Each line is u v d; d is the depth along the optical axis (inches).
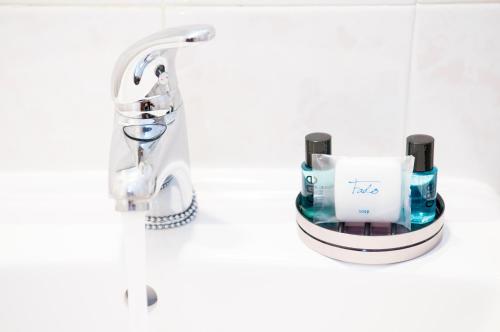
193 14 22.0
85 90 23.2
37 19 22.1
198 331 21.1
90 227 22.0
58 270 20.6
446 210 22.6
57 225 22.1
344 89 22.8
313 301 20.2
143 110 18.1
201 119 23.5
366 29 21.9
